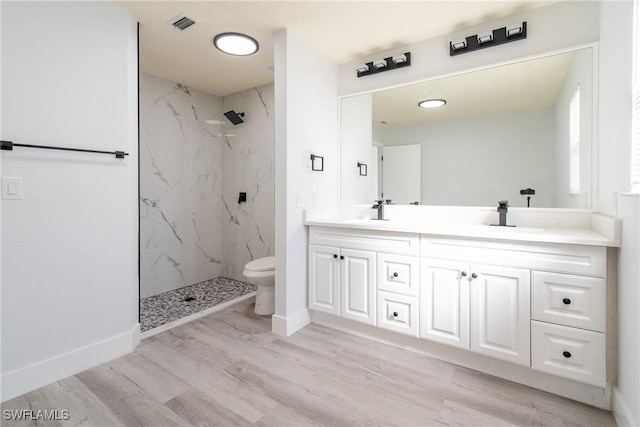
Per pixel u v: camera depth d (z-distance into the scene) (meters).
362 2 1.90
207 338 2.21
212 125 3.73
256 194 3.55
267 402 1.52
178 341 2.16
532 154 2.04
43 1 1.62
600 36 1.77
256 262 2.78
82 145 1.78
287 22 2.13
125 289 1.99
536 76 2.02
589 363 1.47
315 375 1.75
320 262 2.35
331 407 1.49
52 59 1.66
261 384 1.66
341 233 2.25
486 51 2.16
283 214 2.26
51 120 1.66
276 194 2.29
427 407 1.49
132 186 2.06
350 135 2.74
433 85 2.37
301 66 2.34
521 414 1.44
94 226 1.84
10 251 1.53
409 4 1.93
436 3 1.92
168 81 3.27
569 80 1.91
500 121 2.14
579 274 1.49
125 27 1.98
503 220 2.05
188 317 2.58
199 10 2.00
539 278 1.58
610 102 1.59
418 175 2.45
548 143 2.00
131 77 2.05
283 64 2.21
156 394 1.58
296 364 1.86
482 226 2.04
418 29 2.22
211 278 3.77
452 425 1.38
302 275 2.41
